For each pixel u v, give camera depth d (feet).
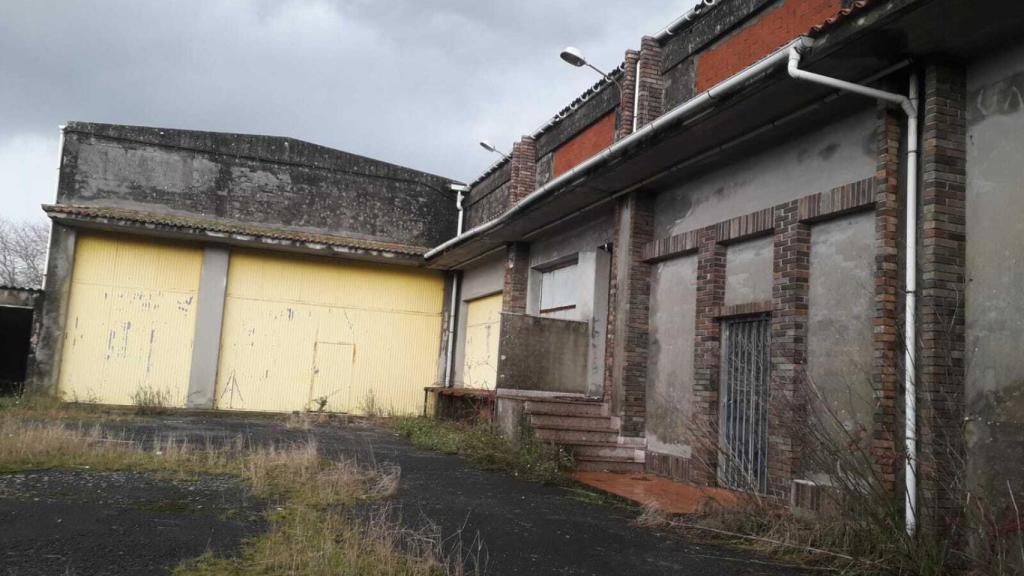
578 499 26.30
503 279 55.47
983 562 16.80
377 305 64.54
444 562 16.35
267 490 23.45
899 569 17.44
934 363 19.49
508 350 39.58
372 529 18.62
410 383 64.80
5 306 54.85
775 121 26.30
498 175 59.77
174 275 58.49
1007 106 19.56
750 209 28.89
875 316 21.84
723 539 20.93
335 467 28.66
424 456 35.96
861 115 24.03
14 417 41.16
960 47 20.21
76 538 16.74
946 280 19.85
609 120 41.65
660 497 27.14
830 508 20.85
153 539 17.02
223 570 14.97
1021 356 18.35
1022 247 18.67
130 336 56.90
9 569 14.26
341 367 62.80
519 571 16.31
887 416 20.97
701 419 29.76
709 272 30.42
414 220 66.95
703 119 26.73
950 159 20.31
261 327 60.85
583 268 42.63
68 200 57.11
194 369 57.62
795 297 25.31
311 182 63.93
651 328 34.99
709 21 32.78
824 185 25.25
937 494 18.86
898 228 21.75
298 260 62.49
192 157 60.70
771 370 26.05
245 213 61.62
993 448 18.69
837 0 25.41
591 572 16.71
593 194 37.86
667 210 34.71
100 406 52.60
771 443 25.31
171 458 28.40
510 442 35.27
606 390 36.63
